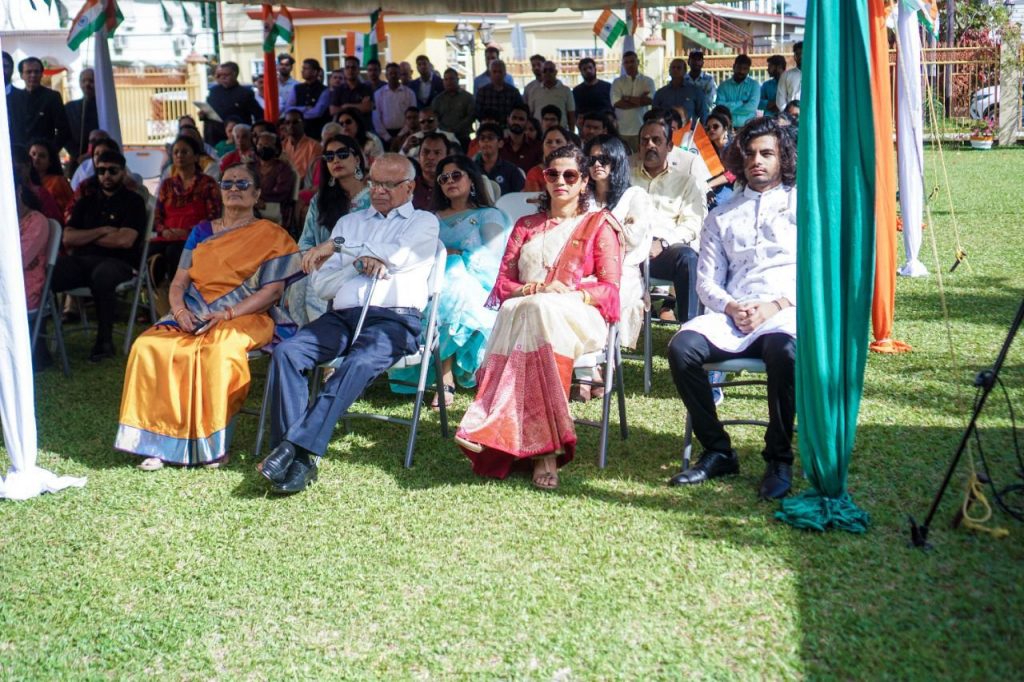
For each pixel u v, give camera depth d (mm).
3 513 4594
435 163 7301
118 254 7633
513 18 29203
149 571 4004
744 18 34969
